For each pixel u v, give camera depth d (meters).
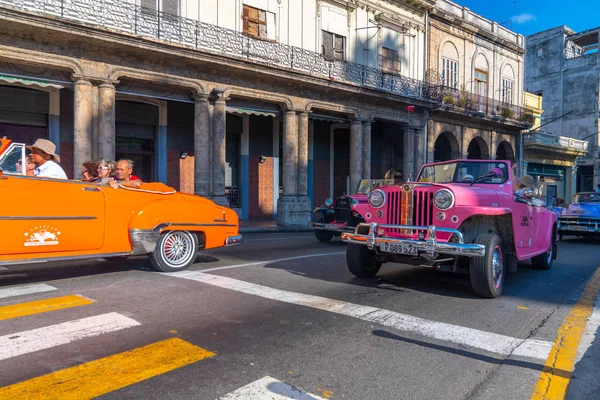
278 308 5.04
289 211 18.17
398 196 6.15
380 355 3.77
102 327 4.26
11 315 4.57
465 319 4.88
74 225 5.85
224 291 5.76
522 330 4.59
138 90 15.03
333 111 19.97
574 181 38.12
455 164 7.49
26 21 11.62
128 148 17.22
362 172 21.06
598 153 39.38
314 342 4.02
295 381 3.23
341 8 20.97
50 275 6.54
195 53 14.81
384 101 21.27
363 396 3.04
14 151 5.81
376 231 6.22
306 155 18.91
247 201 21.08
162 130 17.89
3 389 2.99
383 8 22.70
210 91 15.94
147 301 5.20
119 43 13.23
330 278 6.87
